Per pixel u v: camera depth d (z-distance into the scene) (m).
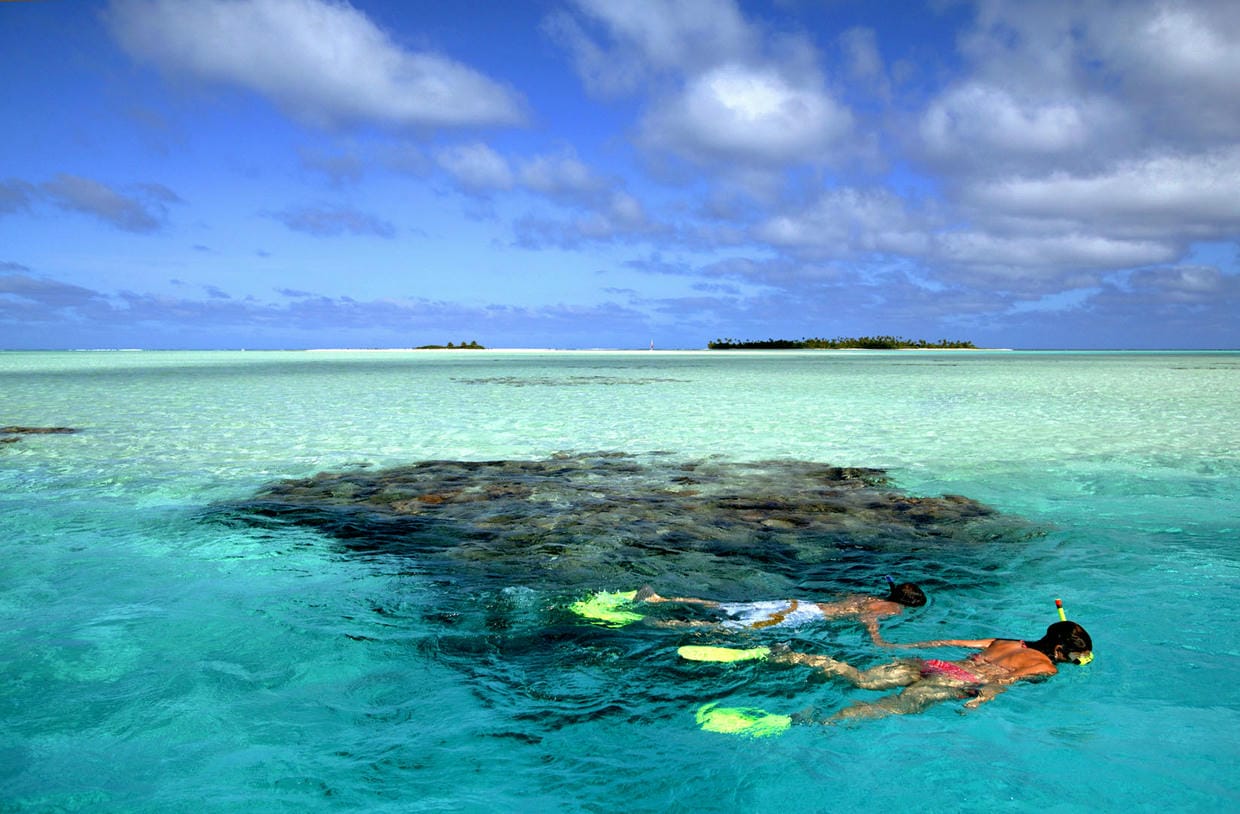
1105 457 12.32
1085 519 8.69
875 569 6.98
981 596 6.24
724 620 5.66
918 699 4.40
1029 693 4.50
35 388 27.22
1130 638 5.34
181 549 7.52
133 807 3.36
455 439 14.58
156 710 4.29
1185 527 8.35
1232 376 34.91
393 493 9.95
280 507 9.22
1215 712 4.27
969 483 10.53
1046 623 5.65
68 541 7.77
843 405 20.91
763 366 49.56
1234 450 12.89
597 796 3.46
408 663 4.94
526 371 42.28
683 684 4.62
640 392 26.00
